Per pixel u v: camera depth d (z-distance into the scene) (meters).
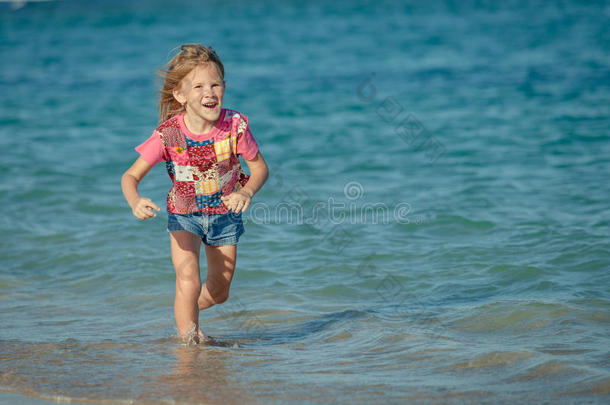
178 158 13.90
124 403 10.88
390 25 137.38
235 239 14.74
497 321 15.53
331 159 37.84
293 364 12.90
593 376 11.45
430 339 14.33
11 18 187.88
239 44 113.69
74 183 33.34
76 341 14.55
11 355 13.48
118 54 109.31
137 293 19.00
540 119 47.78
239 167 14.65
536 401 10.55
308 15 165.00
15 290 19.45
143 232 25.05
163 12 190.00
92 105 63.72
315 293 18.75
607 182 30.16
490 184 30.81
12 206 29.19
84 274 20.91
